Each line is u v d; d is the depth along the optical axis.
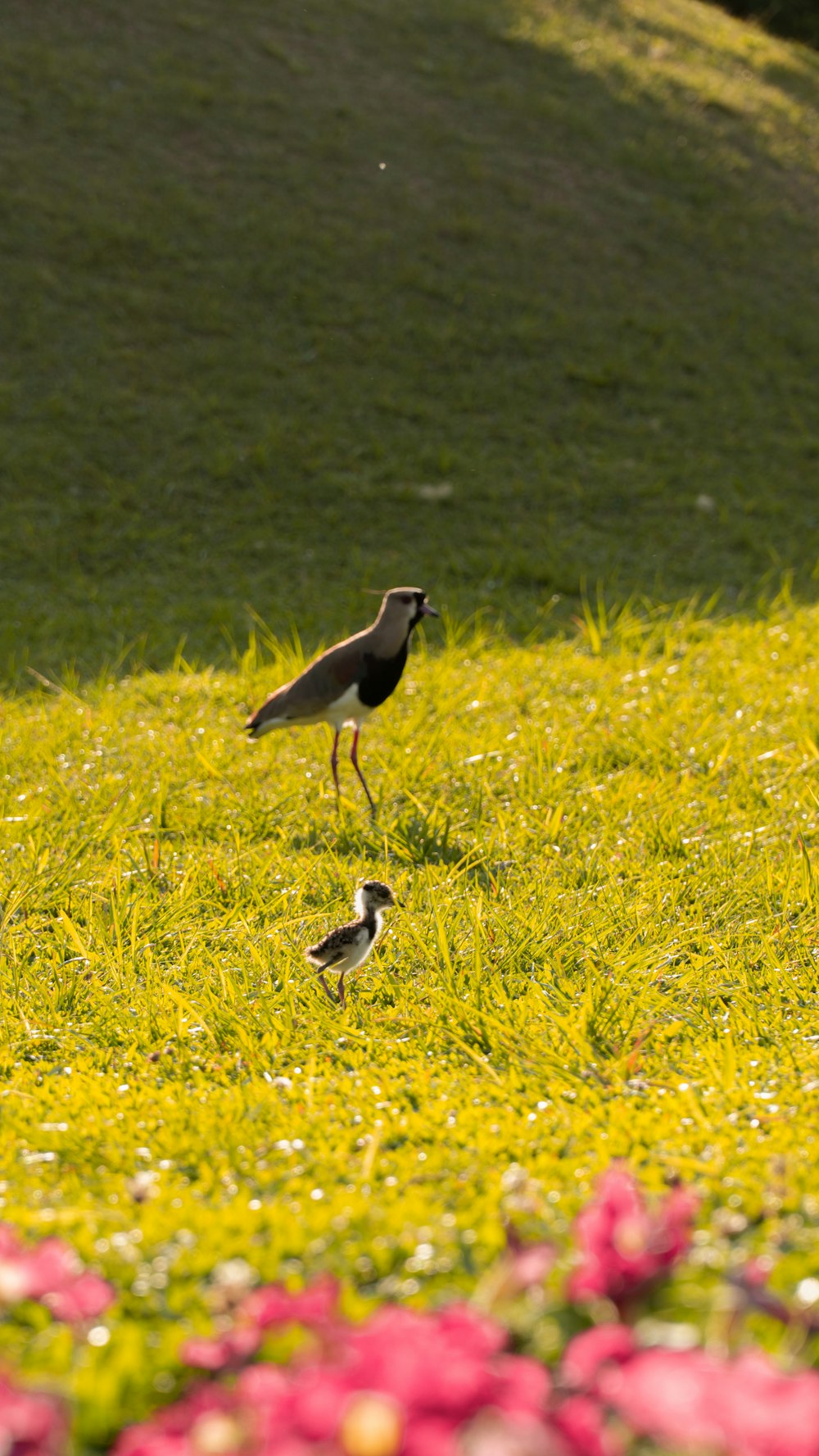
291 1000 8.35
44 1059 7.79
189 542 22.45
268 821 12.12
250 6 35.00
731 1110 6.05
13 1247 3.99
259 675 16.73
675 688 15.98
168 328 26.53
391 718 15.17
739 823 11.61
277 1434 2.79
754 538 23.39
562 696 15.88
